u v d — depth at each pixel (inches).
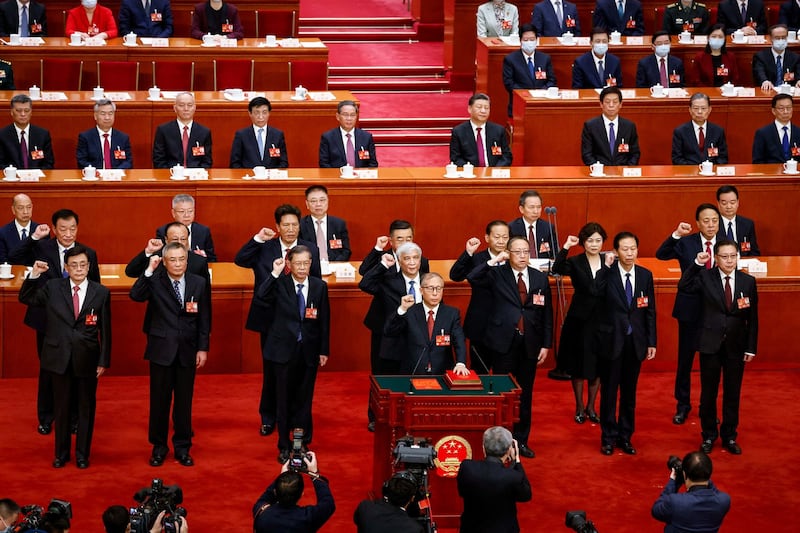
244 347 1749.5
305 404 1492.4
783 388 1738.4
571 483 1440.7
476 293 1540.4
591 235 1503.4
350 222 1952.5
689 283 1540.4
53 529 1039.0
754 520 1365.7
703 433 1542.8
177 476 1429.6
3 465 1441.9
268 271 1588.3
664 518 1133.1
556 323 1771.7
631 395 1519.4
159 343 1439.5
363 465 1470.2
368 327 1568.7
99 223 1910.7
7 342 1690.5
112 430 1550.2
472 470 1159.6
